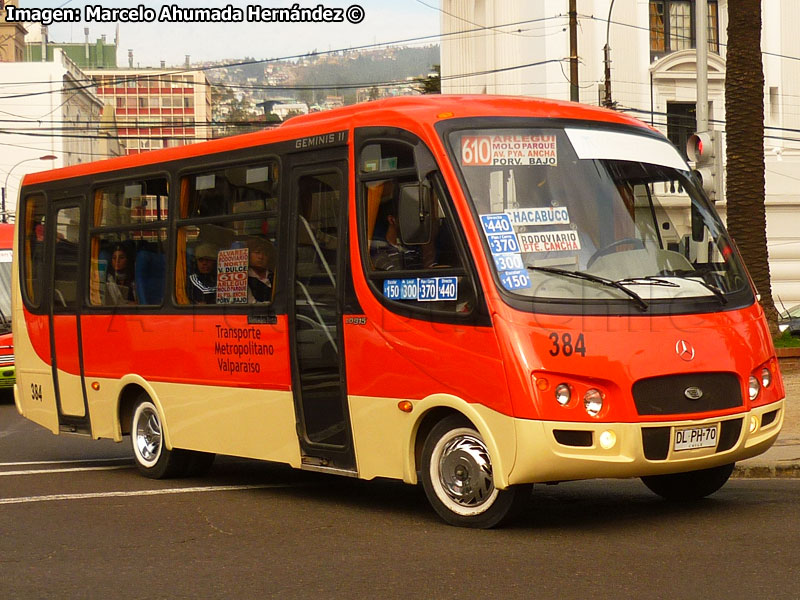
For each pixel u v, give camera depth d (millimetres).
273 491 10570
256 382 10000
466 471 8344
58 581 7148
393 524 8680
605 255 8359
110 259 11961
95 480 11477
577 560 7246
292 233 9656
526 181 8477
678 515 8750
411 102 8953
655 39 38031
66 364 12578
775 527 8117
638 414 7891
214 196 10641
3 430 16906
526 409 7773
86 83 96188
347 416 9086
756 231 19531
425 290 8445
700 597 6273
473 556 7449
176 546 8070
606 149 8875
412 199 8172
